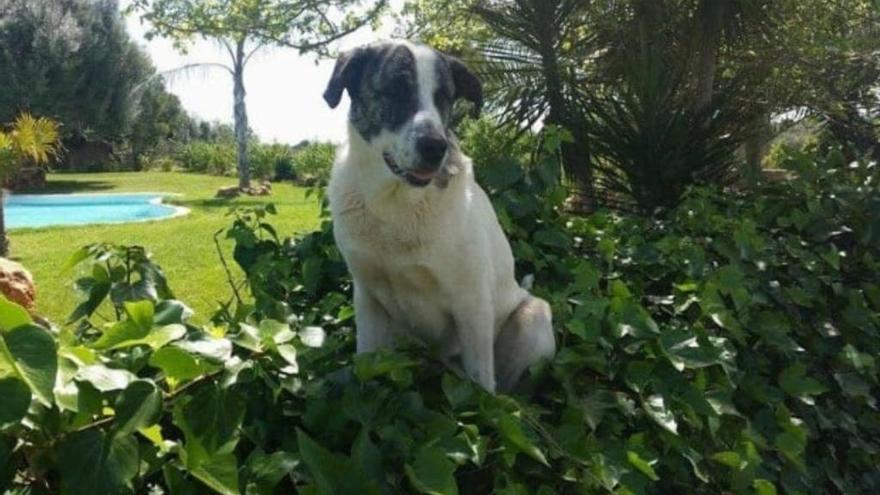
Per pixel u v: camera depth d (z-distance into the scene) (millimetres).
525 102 2789
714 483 1262
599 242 1783
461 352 1361
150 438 749
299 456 836
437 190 1202
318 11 3580
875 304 1914
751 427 1356
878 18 3412
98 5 15609
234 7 3588
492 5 3014
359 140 1265
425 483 834
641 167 2582
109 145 18969
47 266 4570
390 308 1369
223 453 747
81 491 668
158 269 1309
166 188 13578
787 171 2711
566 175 2713
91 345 834
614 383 1282
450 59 1389
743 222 1866
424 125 1183
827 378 1719
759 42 3090
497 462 998
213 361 797
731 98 2705
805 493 1452
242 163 12273
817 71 3262
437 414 971
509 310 1454
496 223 1449
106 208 10469
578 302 1419
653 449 1201
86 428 703
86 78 15539
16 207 10859
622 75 3002
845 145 3160
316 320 1556
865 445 1678
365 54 1338
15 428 671
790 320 1723
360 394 969
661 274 1740
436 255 1238
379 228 1239
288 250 1859
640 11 2973
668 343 1248
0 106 14375
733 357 1363
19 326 650
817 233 1968
